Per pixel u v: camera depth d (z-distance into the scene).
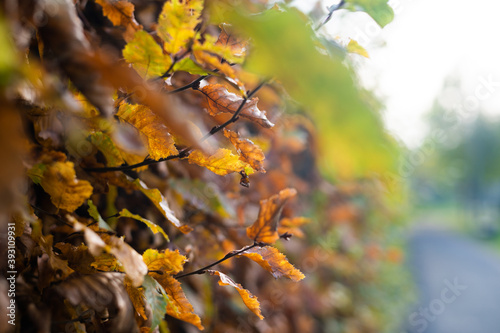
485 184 23.08
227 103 0.51
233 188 1.12
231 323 1.16
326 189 2.55
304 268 2.21
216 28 0.65
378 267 5.95
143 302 0.50
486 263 11.54
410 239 13.98
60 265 0.46
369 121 0.20
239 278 1.22
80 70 0.34
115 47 0.60
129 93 0.47
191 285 0.86
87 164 0.54
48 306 0.45
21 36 0.37
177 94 0.66
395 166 0.20
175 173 0.83
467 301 7.64
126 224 0.68
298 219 0.78
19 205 0.41
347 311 3.49
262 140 1.03
